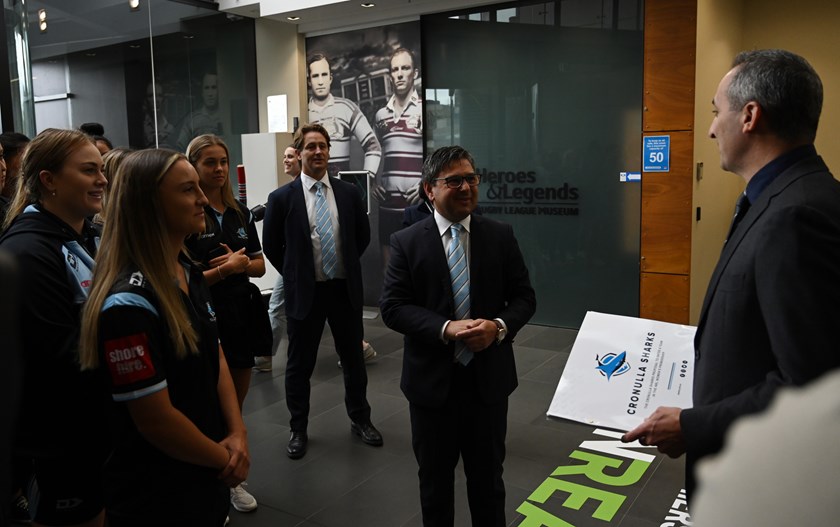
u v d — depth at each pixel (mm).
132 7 6375
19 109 4766
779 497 253
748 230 1386
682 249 5535
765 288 1278
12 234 1944
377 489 3199
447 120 6680
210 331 1748
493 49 6336
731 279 1391
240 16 7406
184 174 1673
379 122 7055
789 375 1216
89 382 1940
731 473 273
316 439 3820
